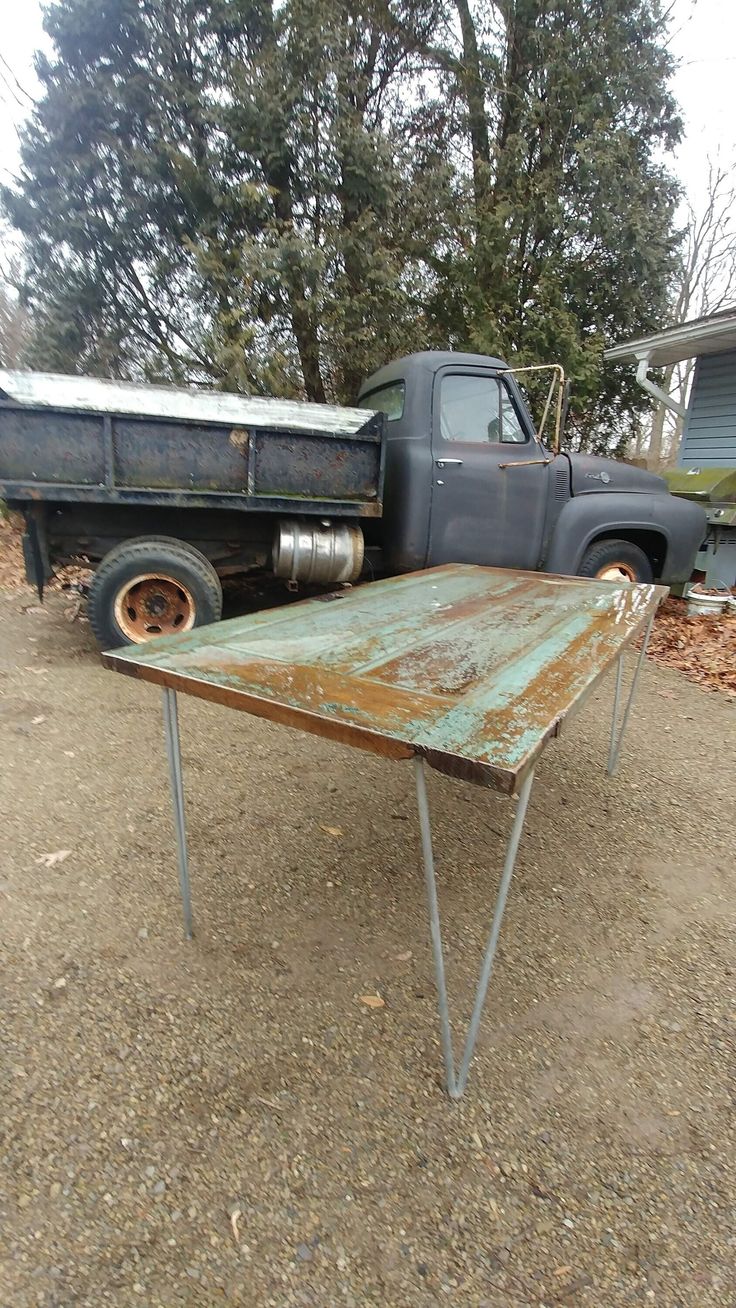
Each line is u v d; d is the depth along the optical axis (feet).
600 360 32.68
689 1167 4.83
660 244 34.88
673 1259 4.25
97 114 27.89
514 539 16.94
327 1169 4.72
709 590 22.15
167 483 13.38
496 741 4.35
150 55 27.89
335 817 9.32
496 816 9.55
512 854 4.84
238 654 6.18
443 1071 5.51
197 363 30.14
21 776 10.02
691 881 8.30
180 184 27.58
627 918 7.55
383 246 29.96
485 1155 4.86
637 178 34.09
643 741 12.50
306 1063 5.54
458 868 8.31
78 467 12.82
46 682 13.96
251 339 27.91
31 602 21.09
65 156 28.04
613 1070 5.60
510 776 3.93
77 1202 4.45
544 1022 6.07
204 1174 4.66
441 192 30.55
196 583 14.23
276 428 13.82
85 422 12.69
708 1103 5.34
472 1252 4.25
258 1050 5.64
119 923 7.06
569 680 5.70
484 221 31.42
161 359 30.55
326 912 7.39
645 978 6.66
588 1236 4.36
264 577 17.49
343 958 6.72
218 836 8.75
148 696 13.44
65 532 14.44
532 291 34.32
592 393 34.63
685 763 11.60
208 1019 5.92
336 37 27.12
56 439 12.61
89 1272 4.06
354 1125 5.04
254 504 13.96
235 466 13.75
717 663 17.07
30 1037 5.65
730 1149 4.98
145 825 8.90
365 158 28.09
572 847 8.90
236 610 18.69
